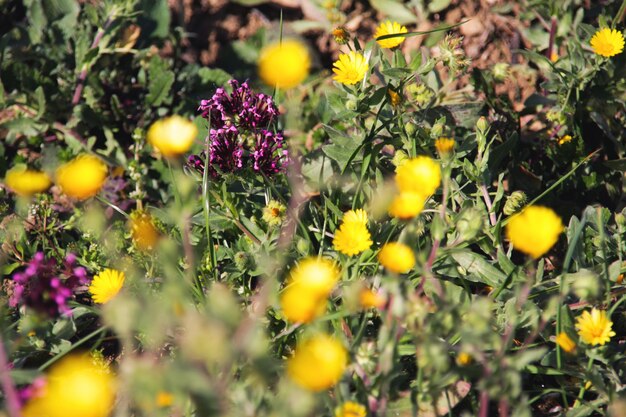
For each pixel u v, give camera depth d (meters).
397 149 1.43
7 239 1.41
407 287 1.27
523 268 1.34
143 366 1.20
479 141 1.38
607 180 1.45
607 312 1.31
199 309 1.34
